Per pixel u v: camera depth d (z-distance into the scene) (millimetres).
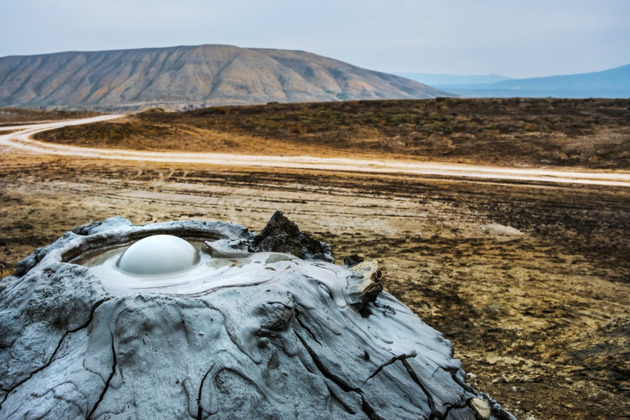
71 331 3506
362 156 23047
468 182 18078
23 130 34688
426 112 34062
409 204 15359
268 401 3248
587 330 7434
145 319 3346
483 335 7355
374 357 4043
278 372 3480
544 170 20203
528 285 9422
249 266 4480
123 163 21344
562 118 29875
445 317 8008
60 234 12438
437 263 10641
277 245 5078
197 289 3822
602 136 25062
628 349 6094
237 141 26688
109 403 3043
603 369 5754
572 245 11945
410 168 20406
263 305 3682
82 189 17125
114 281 3936
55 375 3211
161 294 3607
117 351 3258
